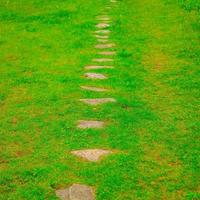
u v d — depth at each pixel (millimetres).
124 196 5105
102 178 5457
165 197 5113
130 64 10789
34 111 7711
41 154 6078
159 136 6648
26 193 5152
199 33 13852
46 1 21094
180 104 8062
